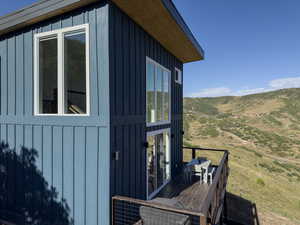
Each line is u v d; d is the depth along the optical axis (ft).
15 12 11.41
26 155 11.87
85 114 10.09
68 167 10.50
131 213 11.09
